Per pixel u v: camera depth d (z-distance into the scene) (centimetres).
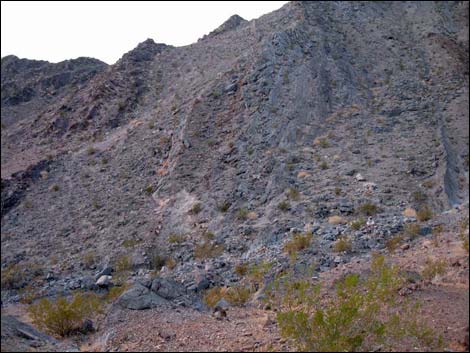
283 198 2319
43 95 6081
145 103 4428
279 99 3275
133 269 2022
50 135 4422
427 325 791
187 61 4934
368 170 2575
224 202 2420
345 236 1675
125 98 4506
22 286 1931
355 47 4353
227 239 2081
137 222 2503
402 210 2112
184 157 2944
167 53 5269
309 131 3066
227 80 3669
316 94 3409
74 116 4588
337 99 3500
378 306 793
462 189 2475
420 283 985
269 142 2900
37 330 950
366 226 1780
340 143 2931
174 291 1214
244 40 4650
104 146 3694
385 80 3878
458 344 726
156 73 4881
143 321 966
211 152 2952
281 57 3662
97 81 5125
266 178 2552
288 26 4303
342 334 729
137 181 3016
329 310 779
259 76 3475
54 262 2275
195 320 959
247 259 1711
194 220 2352
